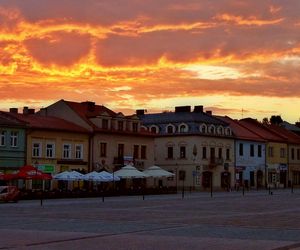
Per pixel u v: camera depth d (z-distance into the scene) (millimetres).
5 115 73562
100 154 82875
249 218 32312
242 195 72625
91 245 19359
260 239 21312
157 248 18562
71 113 83750
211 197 65812
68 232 23953
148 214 35875
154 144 92250
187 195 73875
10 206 47000
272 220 30844
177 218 32344
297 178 120625
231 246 19109
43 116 81875
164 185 97312
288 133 122688
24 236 22219
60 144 77875
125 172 72562
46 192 63562
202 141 97312
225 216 33969
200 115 100938
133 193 74938
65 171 71500
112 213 36969
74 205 48219
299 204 48531
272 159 113125
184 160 97125
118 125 86625
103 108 90062
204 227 26594
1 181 70000
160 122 100562
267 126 119125
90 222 29609
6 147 71000
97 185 81438
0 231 24391
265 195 72562
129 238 21609
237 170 103750
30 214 36219
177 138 98125
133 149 88188
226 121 109250
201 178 96375
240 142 105312
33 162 73750
